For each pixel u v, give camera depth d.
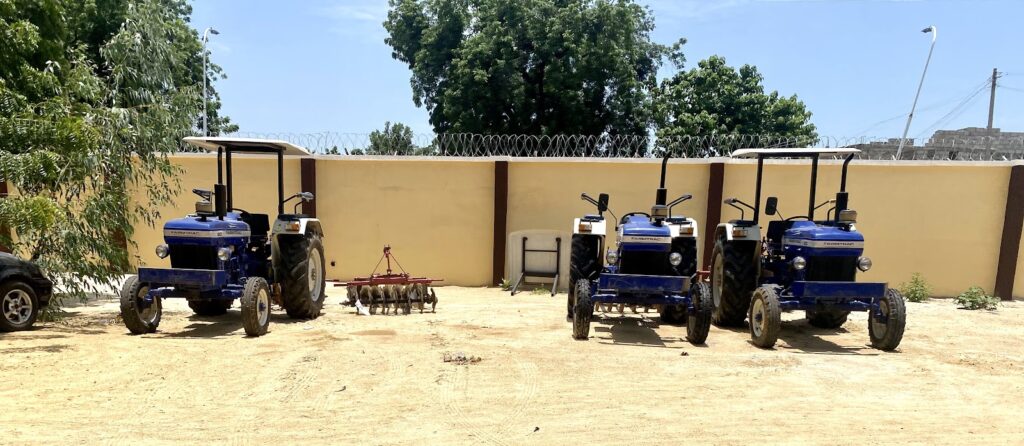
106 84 8.11
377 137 11.30
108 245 7.67
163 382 4.79
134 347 5.91
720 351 6.15
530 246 10.57
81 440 3.62
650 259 6.68
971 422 4.17
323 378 4.96
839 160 10.09
